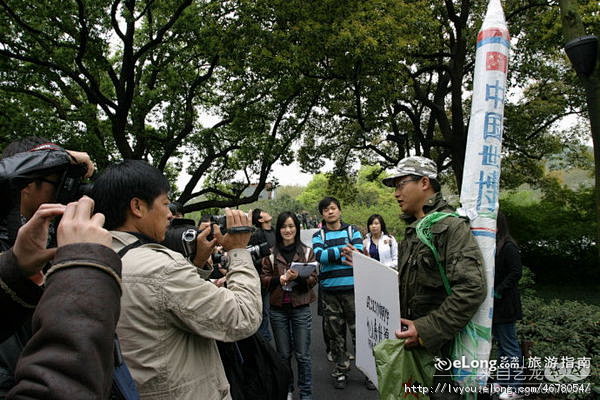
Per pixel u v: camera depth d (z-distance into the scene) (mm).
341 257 4895
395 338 2541
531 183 17109
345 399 4664
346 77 11055
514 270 4188
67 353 802
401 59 10375
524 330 5438
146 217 1700
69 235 933
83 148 12484
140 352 1496
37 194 1334
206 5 12188
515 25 12836
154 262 1546
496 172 2461
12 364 1082
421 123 17219
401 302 2738
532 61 13266
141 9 13688
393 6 10477
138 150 14086
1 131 11961
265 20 11016
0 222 1197
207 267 2188
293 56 10555
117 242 1628
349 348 6328
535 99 15094
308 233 10398
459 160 13203
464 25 12312
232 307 1631
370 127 13664
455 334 2357
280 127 15266
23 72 11938
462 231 2398
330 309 4992
